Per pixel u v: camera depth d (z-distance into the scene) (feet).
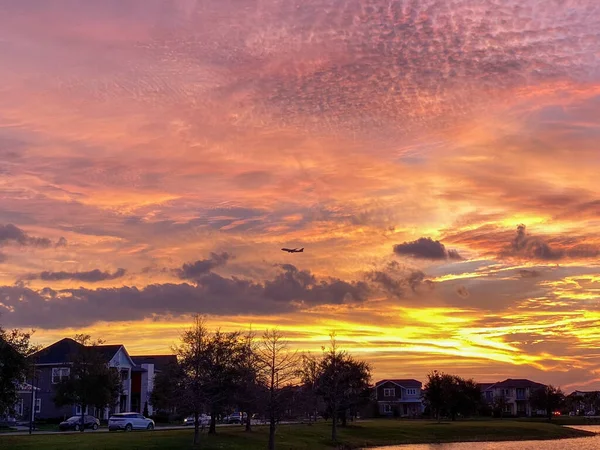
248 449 192.95
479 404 463.83
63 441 176.24
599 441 318.86
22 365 175.22
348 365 299.79
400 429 318.65
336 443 252.21
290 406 201.05
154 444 179.11
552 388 540.93
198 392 189.67
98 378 258.78
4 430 250.37
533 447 273.95
